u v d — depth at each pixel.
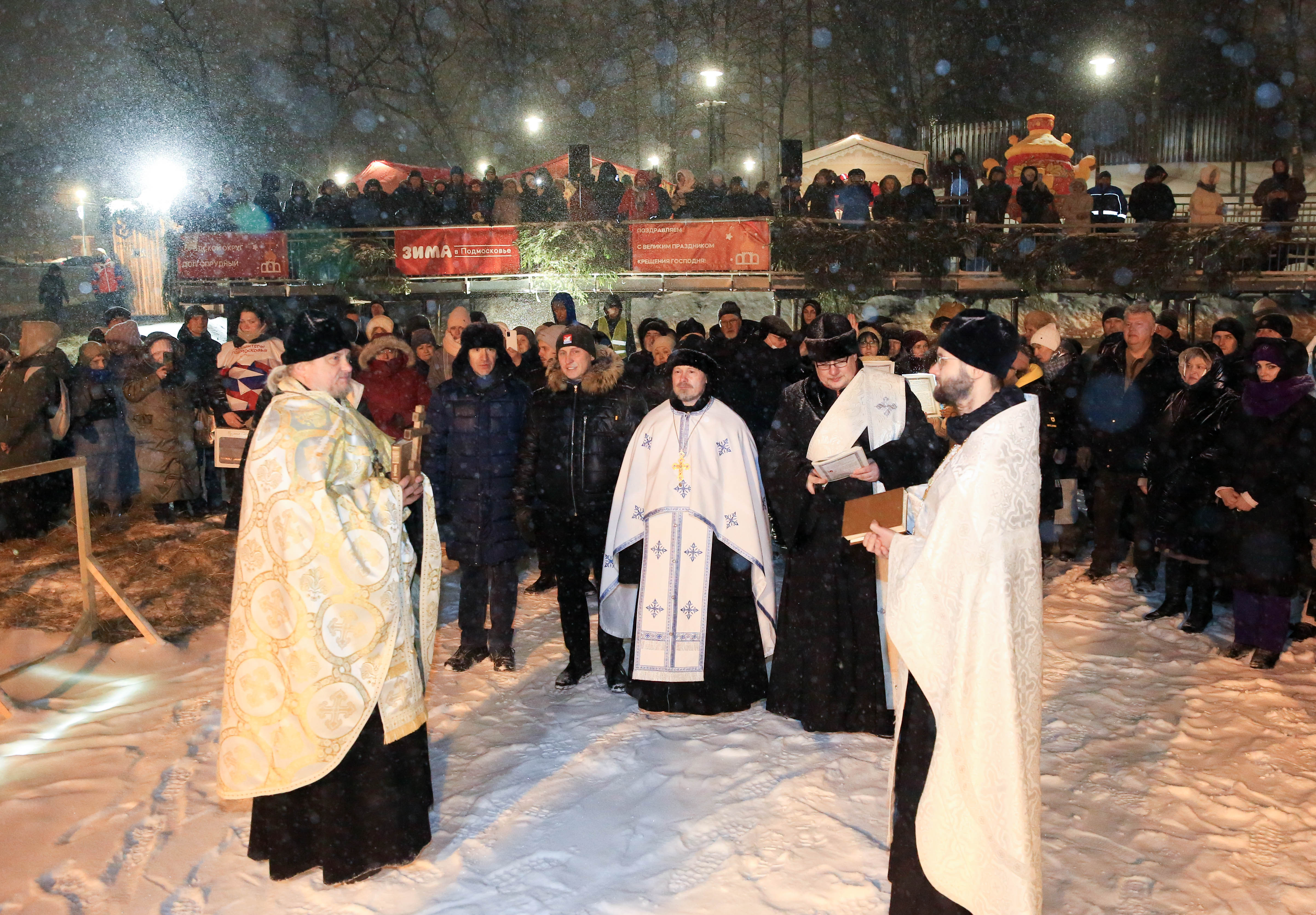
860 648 4.43
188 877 3.50
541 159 27.84
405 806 3.49
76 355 16.55
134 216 23.64
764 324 7.31
